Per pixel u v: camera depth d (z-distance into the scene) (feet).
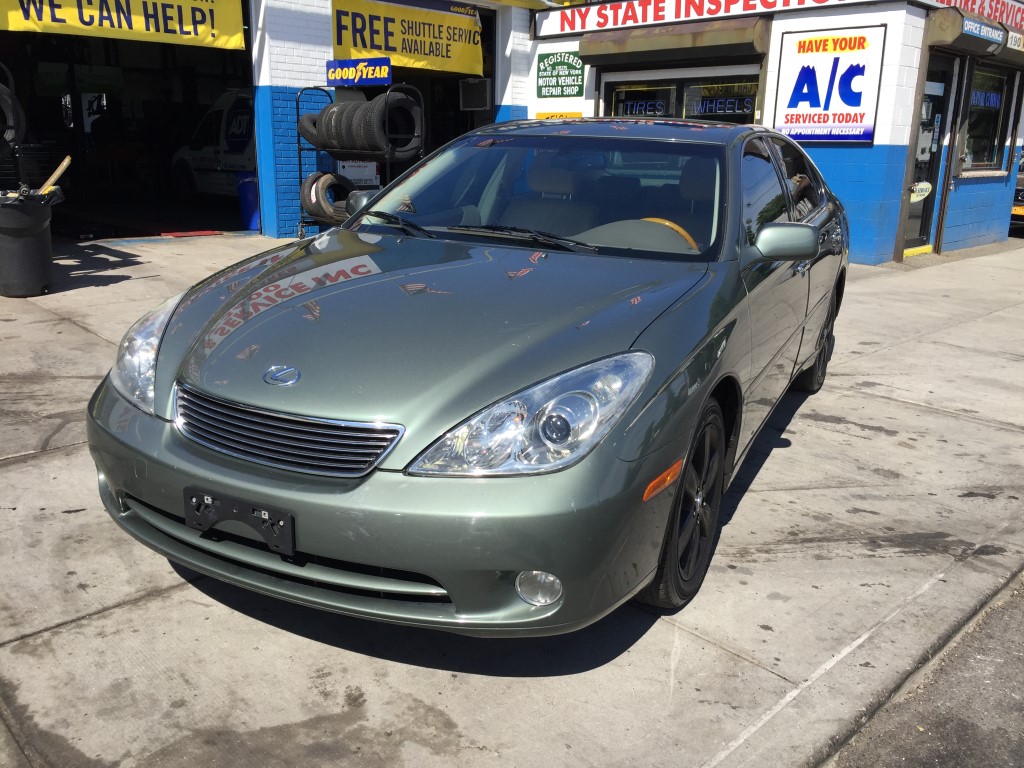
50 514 11.13
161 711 7.68
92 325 20.26
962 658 9.05
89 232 34.42
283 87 34.37
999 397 18.15
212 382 8.07
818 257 14.37
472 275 9.57
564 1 43.39
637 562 7.73
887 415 16.76
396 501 7.07
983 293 30.32
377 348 8.04
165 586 9.63
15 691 7.84
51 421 14.26
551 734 7.55
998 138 43.93
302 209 36.11
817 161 35.83
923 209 39.11
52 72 50.42
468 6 41.70
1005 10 39.09
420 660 8.54
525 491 7.04
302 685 8.11
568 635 8.97
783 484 13.24
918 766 7.48
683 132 12.44
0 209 21.75
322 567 7.52
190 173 47.98
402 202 12.31
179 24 31.32
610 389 7.59
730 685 8.27
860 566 10.70
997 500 12.92
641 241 10.58
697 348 8.54
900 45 32.55
